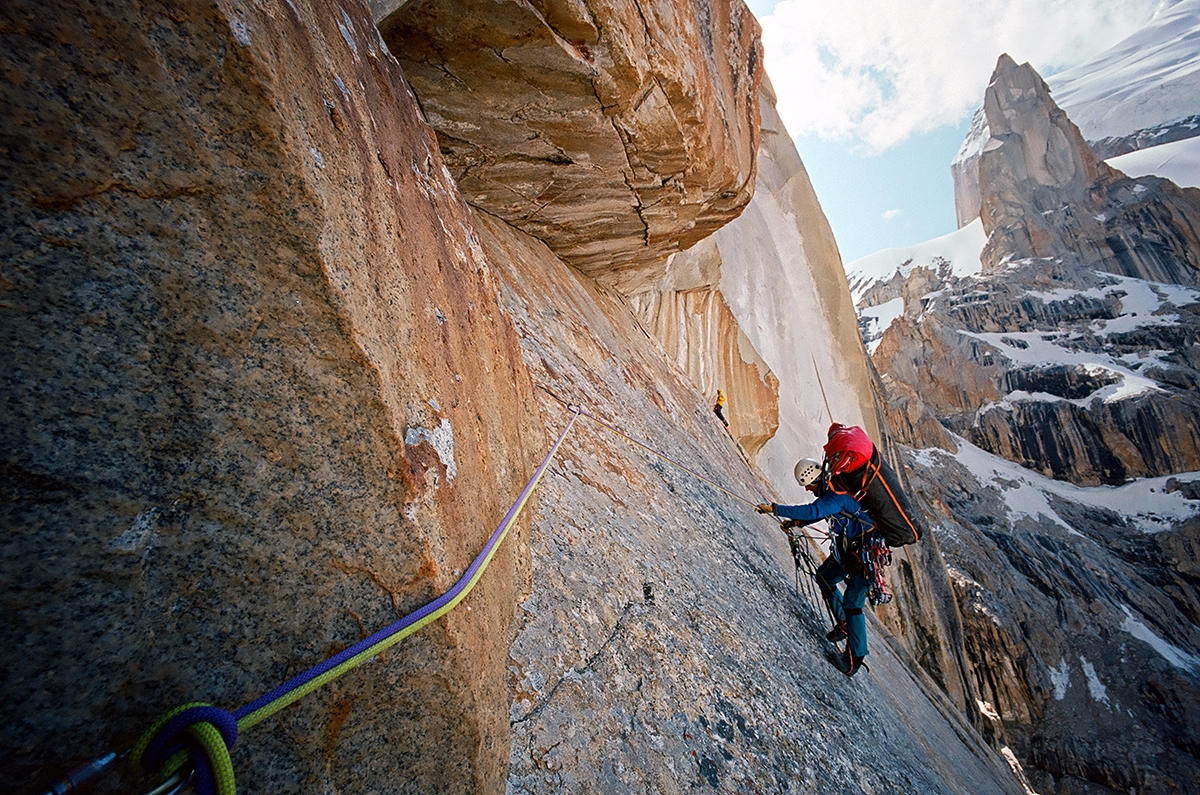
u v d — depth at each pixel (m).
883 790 3.09
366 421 1.07
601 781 1.73
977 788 5.73
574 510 2.99
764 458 21.03
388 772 1.13
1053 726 44.28
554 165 5.36
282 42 1.04
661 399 8.49
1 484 0.71
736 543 4.99
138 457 0.83
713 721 2.37
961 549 57.62
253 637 0.95
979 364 89.50
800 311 28.23
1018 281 104.25
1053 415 78.38
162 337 0.85
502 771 1.43
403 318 1.36
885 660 6.94
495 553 1.75
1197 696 42.69
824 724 3.20
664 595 2.97
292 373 0.98
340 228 1.10
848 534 4.30
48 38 0.73
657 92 4.64
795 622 4.41
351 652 1.00
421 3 3.22
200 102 0.86
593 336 7.35
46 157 0.74
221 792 0.80
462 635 1.27
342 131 1.24
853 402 28.39
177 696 0.86
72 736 0.75
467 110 4.23
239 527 0.93
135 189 0.82
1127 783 39.53
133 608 0.81
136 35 0.79
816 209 32.28
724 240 25.28
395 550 1.11
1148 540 61.88
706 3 5.71
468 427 1.72
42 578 0.73
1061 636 49.69
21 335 0.73
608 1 3.59
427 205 1.90
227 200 0.90
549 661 1.96
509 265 6.03
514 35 3.49
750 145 7.50
